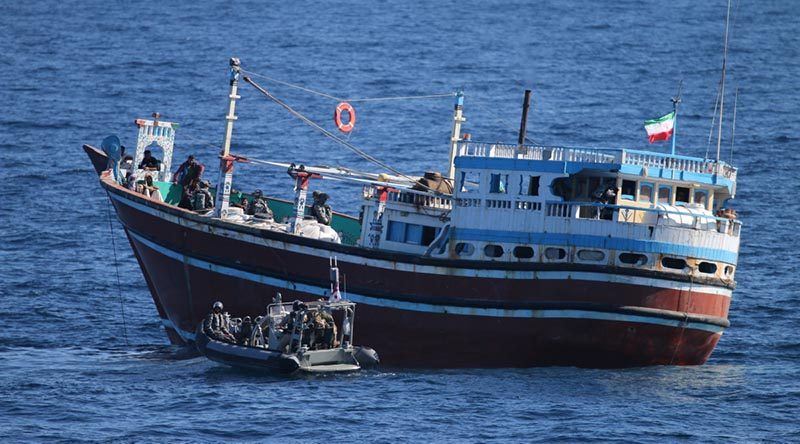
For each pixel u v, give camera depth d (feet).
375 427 561.02
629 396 623.77
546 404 603.67
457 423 569.23
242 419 570.46
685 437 556.10
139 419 571.28
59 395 611.47
